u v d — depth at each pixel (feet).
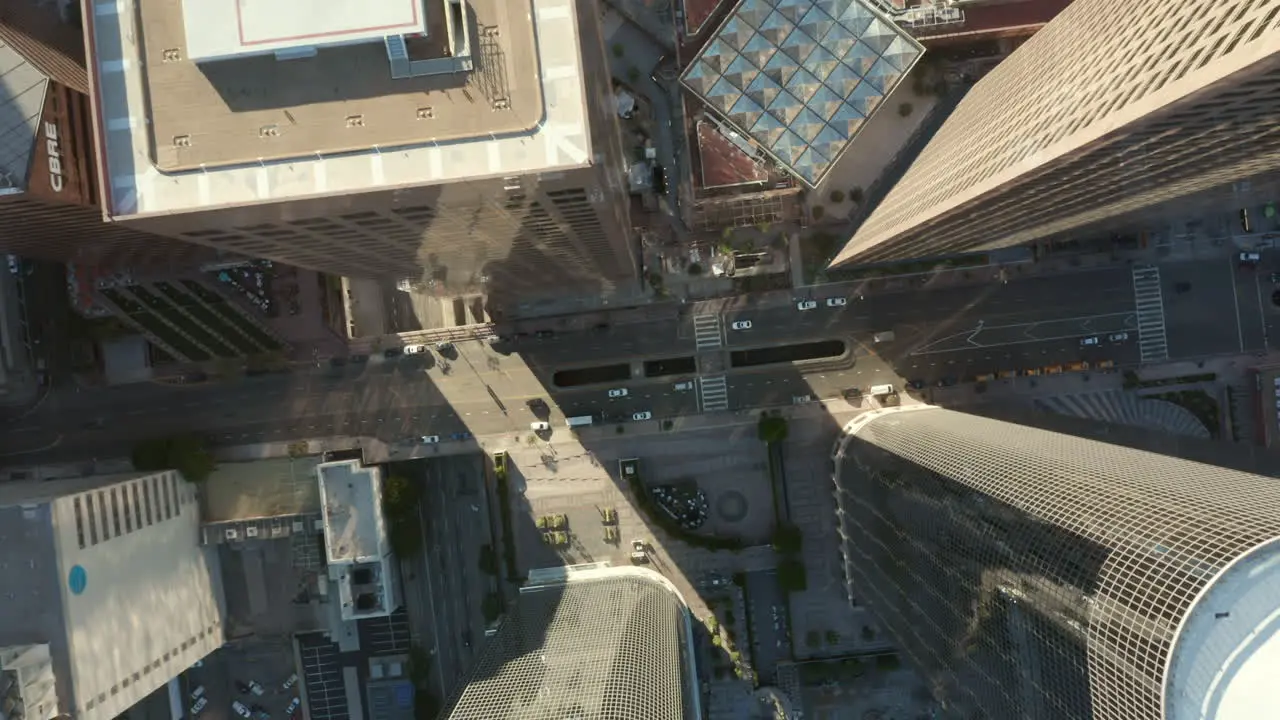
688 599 483.92
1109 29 277.64
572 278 418.31
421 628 487.20
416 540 473.67
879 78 433.07
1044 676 254.06
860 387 477.36
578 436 483.10
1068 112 261.85
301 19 190.19
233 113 199.72
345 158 200.13
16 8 386.32
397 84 199.00
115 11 199.82
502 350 481.05
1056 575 246.68
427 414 481.87
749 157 447.01
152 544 424.05
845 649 483.51
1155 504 242.78
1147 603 214.07
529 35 197.26
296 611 481.05
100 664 375.45
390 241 266.16
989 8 445.78
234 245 243.60
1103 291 469.16
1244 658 196.44
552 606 428.97
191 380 479.00
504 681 367.04
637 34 468.75
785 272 475.72
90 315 449.06
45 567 356.18
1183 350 467.93
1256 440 463.01
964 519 301.84
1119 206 355.77
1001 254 468.75
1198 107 196.34
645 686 351.67
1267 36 156.35
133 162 200.44
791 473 481.87
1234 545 210.79
